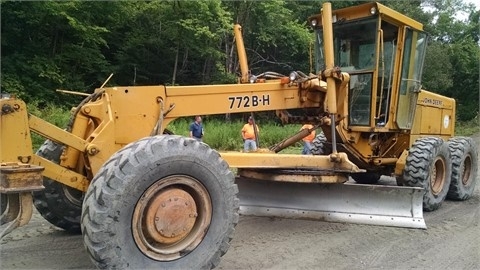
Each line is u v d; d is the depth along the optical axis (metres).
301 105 5.46
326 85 5.46
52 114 14.52
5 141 3.45
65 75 16.95
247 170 5.37
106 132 3.94
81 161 4.20
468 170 7.65
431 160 6.38
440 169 6.77
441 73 29.14
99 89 4.29
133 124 4.12
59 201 4.67
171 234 3.43
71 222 4.77
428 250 4.72
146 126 4.19
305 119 5.80
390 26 6.62
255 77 5.37
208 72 22.16
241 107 4.89
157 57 20.97
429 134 7.65
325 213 5.44
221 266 4.02
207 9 19.39
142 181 3.28
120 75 20.33
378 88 6.54
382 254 4.54
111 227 3.16
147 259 3.33
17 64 15.93
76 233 4.87
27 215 3.25
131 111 4.12
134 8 19.47
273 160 4.87
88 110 4.08
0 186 3.15
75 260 4.06
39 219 5.41
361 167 6.91
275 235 5.01
